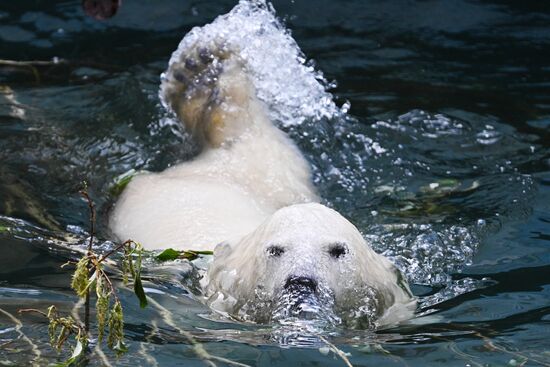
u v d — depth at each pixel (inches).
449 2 740.7
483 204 481.1
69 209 480.1
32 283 384.5
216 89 528.1
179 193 473.4
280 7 726.5
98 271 301.4
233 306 357.4
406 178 514.0
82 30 697.6
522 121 571.8
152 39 687.1
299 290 331.6
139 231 453.1
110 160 530.9
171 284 386.6
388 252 434.0
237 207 464.1
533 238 442.3
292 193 489.7
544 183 498.9
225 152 512.1
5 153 532.7
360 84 623.2
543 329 346.6
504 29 708.0
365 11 725.9
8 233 440.1
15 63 613.6
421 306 375.9
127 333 334.3
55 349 316.5
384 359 317.4
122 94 600.4
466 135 556.4
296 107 563.5
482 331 346.0
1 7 725.9
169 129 556.4
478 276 406.6
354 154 536.1
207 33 545.0
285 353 316.5
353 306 346.0
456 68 649.0
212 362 311.0
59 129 562.6
